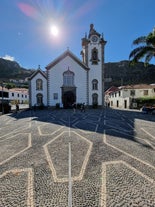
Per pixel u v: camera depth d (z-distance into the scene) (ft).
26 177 15.47
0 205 11.63
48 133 34.22
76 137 30.45
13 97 209.26
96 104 130.00
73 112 90.84
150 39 76.95
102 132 34.71
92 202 11.80
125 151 22.40
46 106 127.95
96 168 17.21
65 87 127.34
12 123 50.39
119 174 15.88
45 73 134.62
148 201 11.85
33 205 11.57
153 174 15.84
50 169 17.10
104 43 132.26
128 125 43.68
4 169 17.20
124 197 12.32
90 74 131.23
